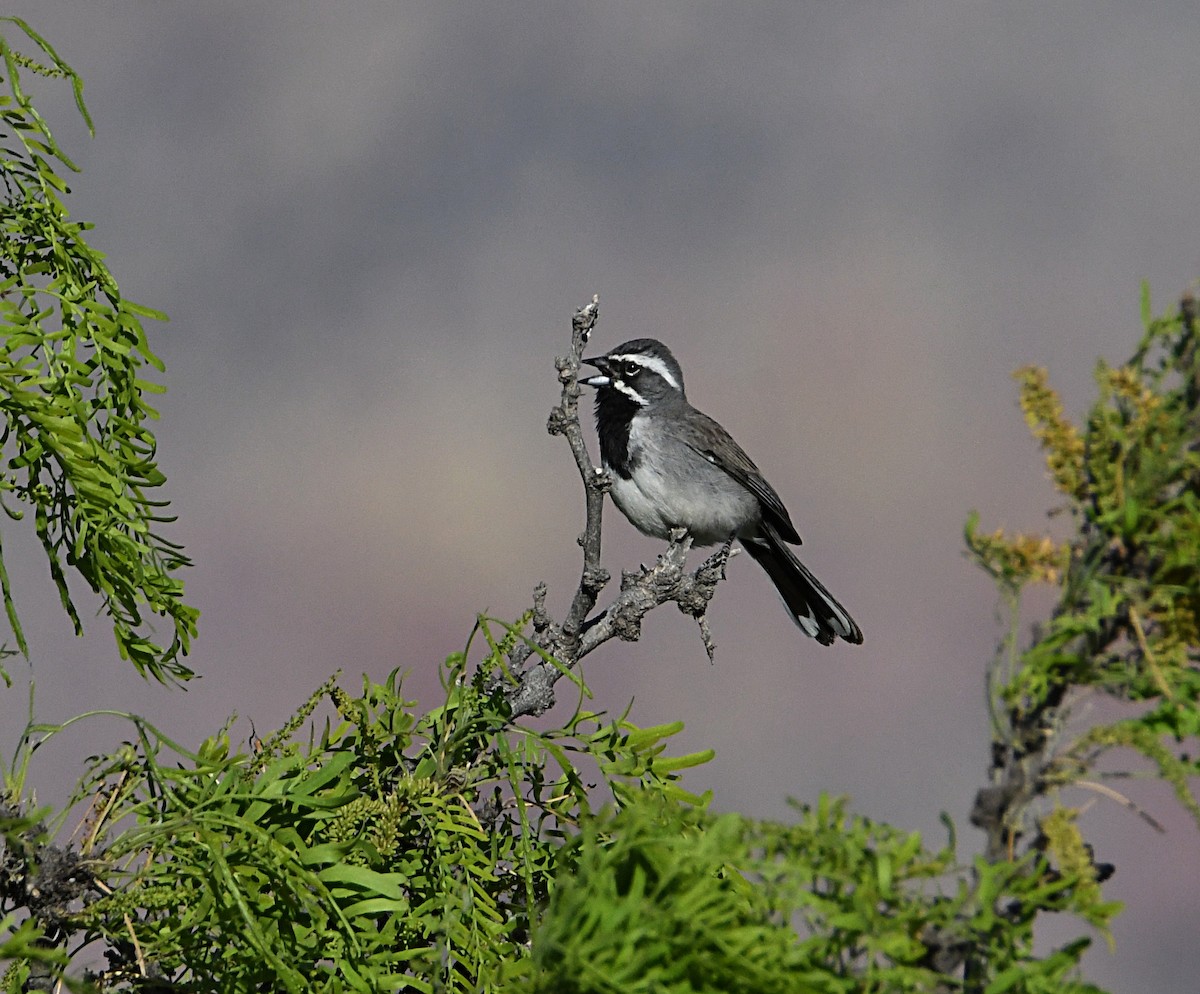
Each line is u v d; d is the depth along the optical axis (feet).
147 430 19.89
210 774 17.10
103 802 17.04
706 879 12.29
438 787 17.62
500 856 17.97
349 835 17.26
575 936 12.14
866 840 12.17
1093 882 11.78
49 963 15.64
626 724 17.75
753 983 11.72
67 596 19.86
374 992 15.80
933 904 12.04
